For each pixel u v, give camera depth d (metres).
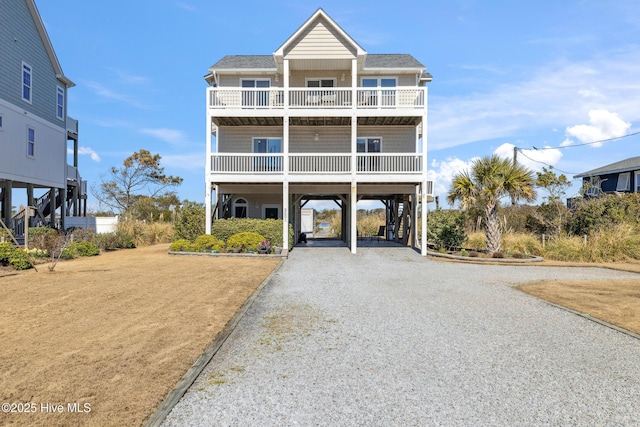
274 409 3.46
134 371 4.11
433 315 6.76
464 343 5.31
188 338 5.22
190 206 20.50
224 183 18.89
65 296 7.61
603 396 3.80
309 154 17.27
